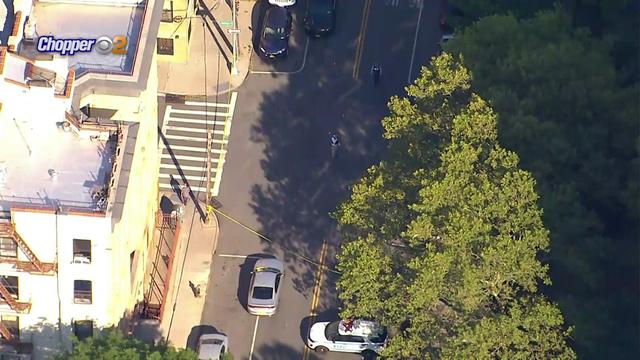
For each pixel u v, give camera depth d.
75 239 79.50
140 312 92.50
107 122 83.44
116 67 87.19
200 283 95.56
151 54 86.81
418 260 76.88
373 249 80.25
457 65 85.62
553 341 76.12
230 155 103.50
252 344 92.44
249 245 97.88
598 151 84.25
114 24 89.88
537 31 90.31
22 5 87.56
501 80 87.56
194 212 99.62
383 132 105.06
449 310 80.12
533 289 77.75
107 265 80.69
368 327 90.94
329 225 99.19
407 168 83.62
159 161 101.44
